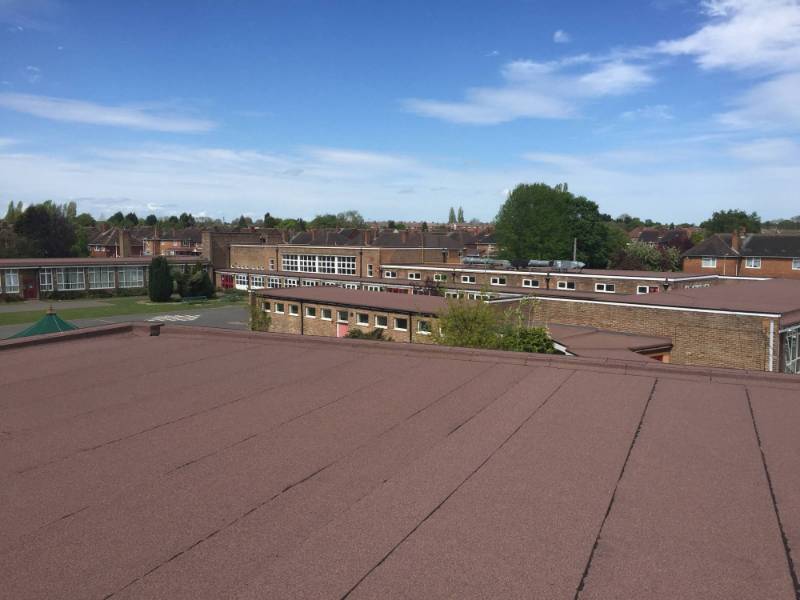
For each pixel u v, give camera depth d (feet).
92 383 30.30
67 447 21.31
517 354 33.76
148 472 19.02
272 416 24.82
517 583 12.96
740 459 20.18
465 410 25.58
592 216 281.33
